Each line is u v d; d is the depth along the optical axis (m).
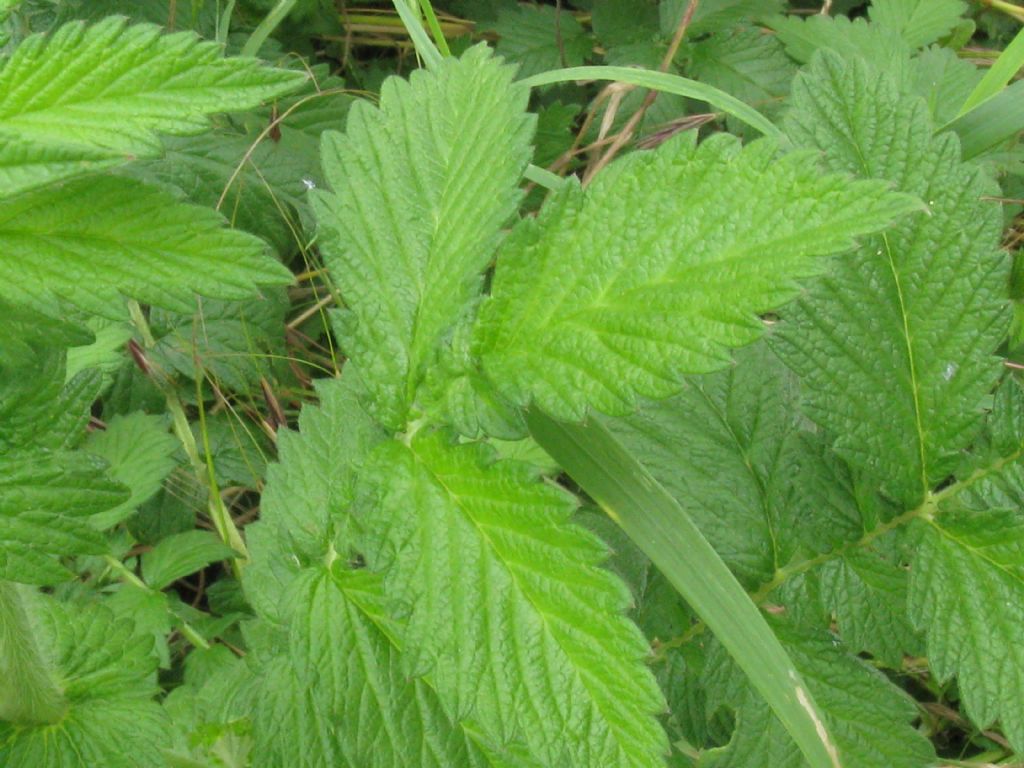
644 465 0.35
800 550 0.34
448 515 0.25
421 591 0.25
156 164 0.48
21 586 0.33
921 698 0.49
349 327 0.27
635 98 0.61
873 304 0.32
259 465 0.50
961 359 0.31
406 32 0.66
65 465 0.27
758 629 0.30
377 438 0.29
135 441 0.42
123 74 0.23
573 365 0.24
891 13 0.64
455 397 0.26
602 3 0.65
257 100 0.23
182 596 0.54
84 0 0.53
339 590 0.28
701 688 0.37
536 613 0.25
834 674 0.35
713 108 0.61
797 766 0.35
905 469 0.32
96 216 0.24
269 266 0.25
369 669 0.28
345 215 0.28
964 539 0.31
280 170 0.51
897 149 0.32
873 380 0.32
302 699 0.30
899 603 0.33
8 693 0.30
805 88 0.32
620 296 0.24
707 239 0.23
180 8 0.55
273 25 0.52
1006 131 0.42
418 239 0.28
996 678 0.30
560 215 0.25
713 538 0.35
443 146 0.28
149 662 0.33
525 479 0.25
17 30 0.48
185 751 0.36
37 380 0.27
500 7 0.67
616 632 0.24
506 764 0.28
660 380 0.23
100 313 0.24
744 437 0.35
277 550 0.31
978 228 0.31
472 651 0.25
